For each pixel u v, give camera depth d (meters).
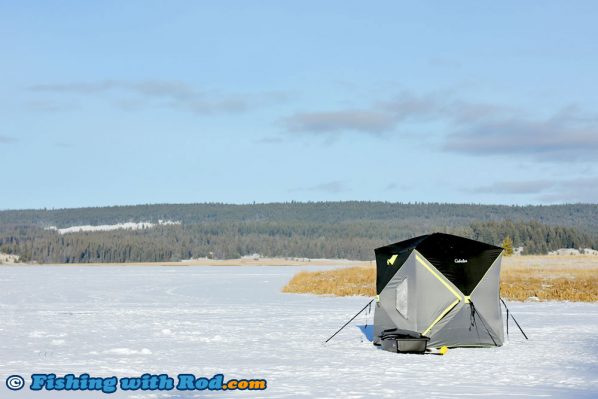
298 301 42.44
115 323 28.45
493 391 13.80
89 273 111.94
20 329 25.95
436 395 13.30
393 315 22.14
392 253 22.70
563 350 20.75
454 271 21.94
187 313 33.59
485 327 21.80
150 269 145.50
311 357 19.03
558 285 50.94
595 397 13.21
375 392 13.62
